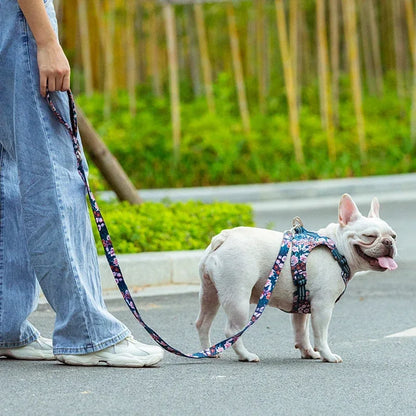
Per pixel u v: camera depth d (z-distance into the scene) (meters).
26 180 7.32
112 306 10.98
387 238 7.91
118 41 33.34
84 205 7.50
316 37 33.59
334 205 23.08
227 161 26.59
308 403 6.54
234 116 30.56
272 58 33.72
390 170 27.59
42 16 7.24
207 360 8.08
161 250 13.06
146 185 25.75
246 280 7.86
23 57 7.29
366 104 30.95
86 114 28.62
